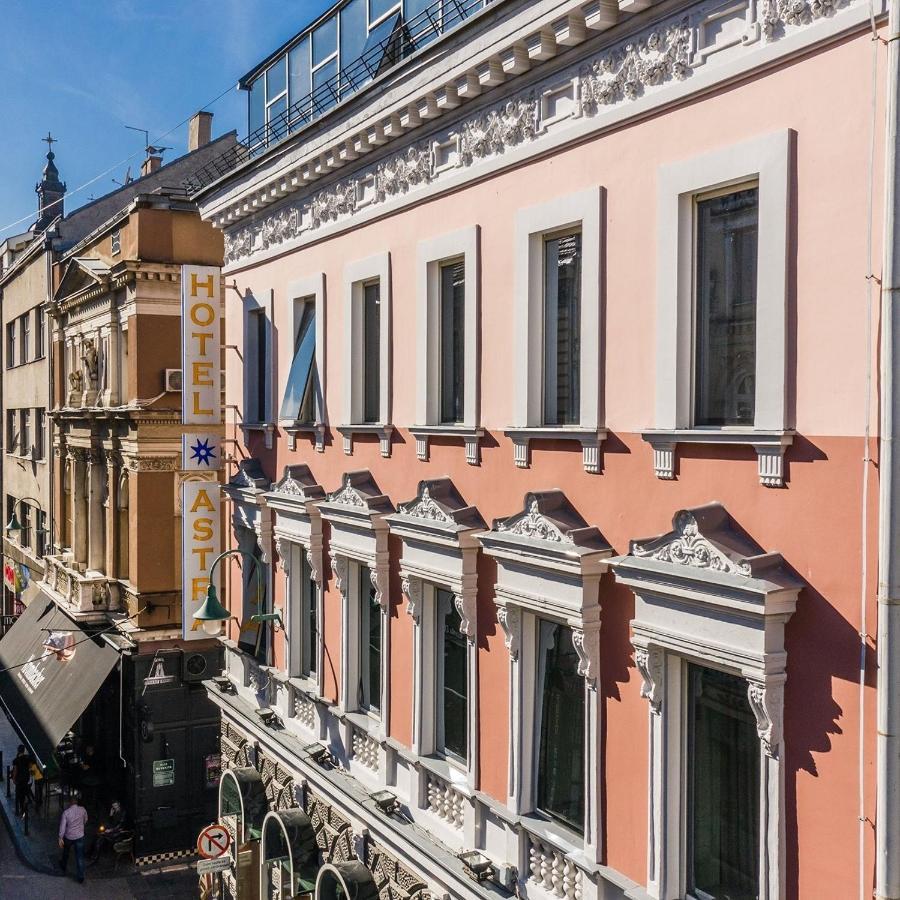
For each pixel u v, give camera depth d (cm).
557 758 946
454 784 1064
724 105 745
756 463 720
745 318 752
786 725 689
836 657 656
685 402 792
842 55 655
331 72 1432
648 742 803
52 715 2347
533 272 963
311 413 1478
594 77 869
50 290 3136
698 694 789
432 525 1064
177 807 2253
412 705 1165
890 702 612
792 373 692
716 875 771
